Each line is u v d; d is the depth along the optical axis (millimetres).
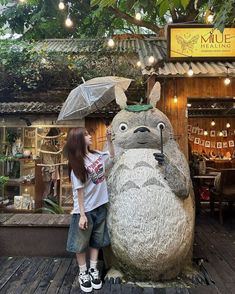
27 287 3354
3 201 6906
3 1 9125
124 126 3932
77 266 3934
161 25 9344
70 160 3324
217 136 11172
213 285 3400
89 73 7734
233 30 5422
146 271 3367
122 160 3717
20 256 4281
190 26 5457
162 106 5566
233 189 6359
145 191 3373
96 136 7395
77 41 9453
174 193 3453
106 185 3551
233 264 4055
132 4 3914
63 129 7297
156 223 3256
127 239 3281
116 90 4258
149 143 3773
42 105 7324
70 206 7102
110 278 3471
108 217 3527
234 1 2107
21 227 4301
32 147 7293
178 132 5547
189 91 5555
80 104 5637
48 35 10203
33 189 6996
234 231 5797
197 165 7855
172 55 5488
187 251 3473
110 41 6559
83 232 3322
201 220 6695
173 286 3365
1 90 7824
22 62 7719
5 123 7223
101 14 8273
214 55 5473
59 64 7730
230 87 5523
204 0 4570
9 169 7203
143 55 6207
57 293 3217
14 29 9672
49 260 4148
